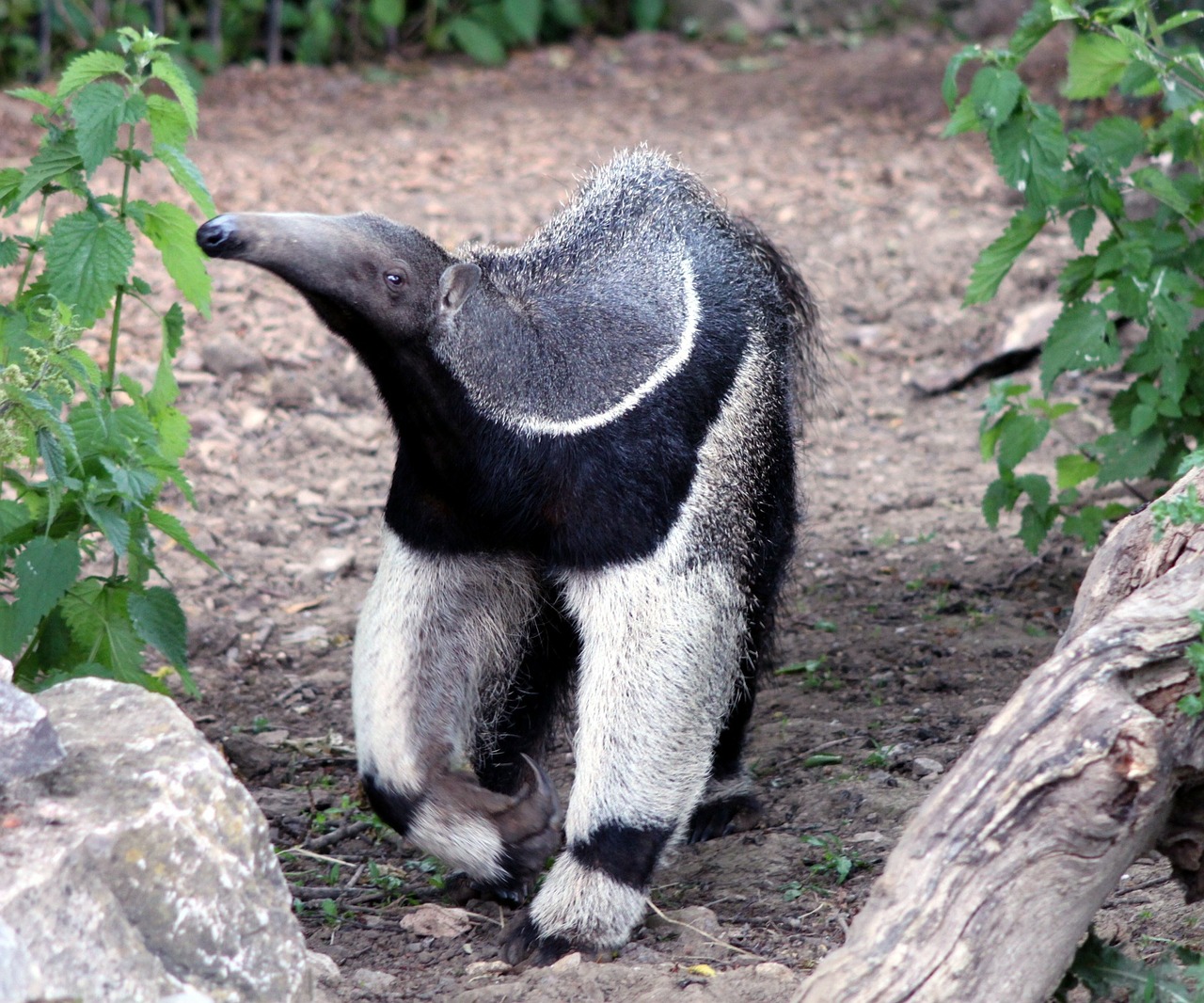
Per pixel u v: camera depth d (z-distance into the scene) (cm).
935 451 1538
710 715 752
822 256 1939
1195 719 532
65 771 530
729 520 771
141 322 1648
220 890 527
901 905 510
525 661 862
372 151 2325
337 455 1498
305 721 1053
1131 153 935
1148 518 639
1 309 768
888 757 931
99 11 2652
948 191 2145
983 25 3150
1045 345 989
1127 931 655
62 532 771
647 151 891
